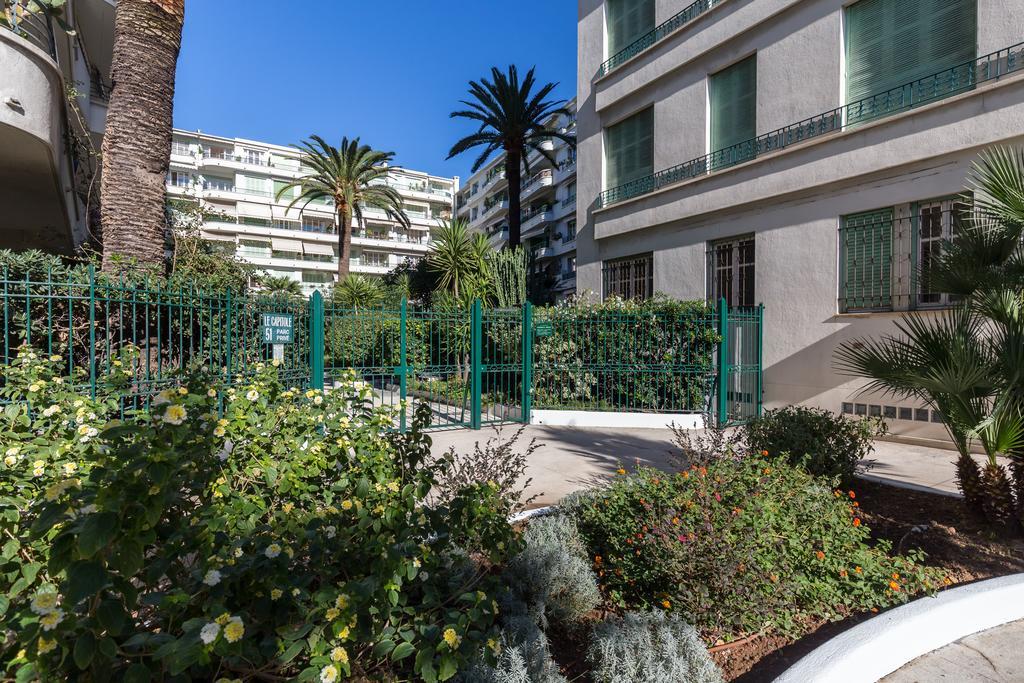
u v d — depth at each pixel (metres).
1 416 2.66
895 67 8.86
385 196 33.16
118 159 7.30
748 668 2.60
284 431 2.95
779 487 3.61
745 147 11.09
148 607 1.92
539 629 2.56
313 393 3.43
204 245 15.90
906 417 8.25
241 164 58.06
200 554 1.68
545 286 21.08
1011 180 4.40
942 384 4.08
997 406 4.00
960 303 4.45
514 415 10.48
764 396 10.27
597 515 3.65
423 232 69.31
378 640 1.82
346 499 2.39
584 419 10.10
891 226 8.66
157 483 1.48
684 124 12.36
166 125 7.68
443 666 1.70
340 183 28.81
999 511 4.22
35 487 2.20
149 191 7.48
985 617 3.06
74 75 11.62
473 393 9.46
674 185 12.18
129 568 1.43
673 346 10.51
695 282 11.93
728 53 11.41
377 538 1.91
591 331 11.11
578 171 15.64
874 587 3.21
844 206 9.20
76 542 1.40
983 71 7.75
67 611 1.33
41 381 3.16
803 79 9.98
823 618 3.06
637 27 13.77
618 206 13.77
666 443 8.39
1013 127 7.32
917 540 4.12
